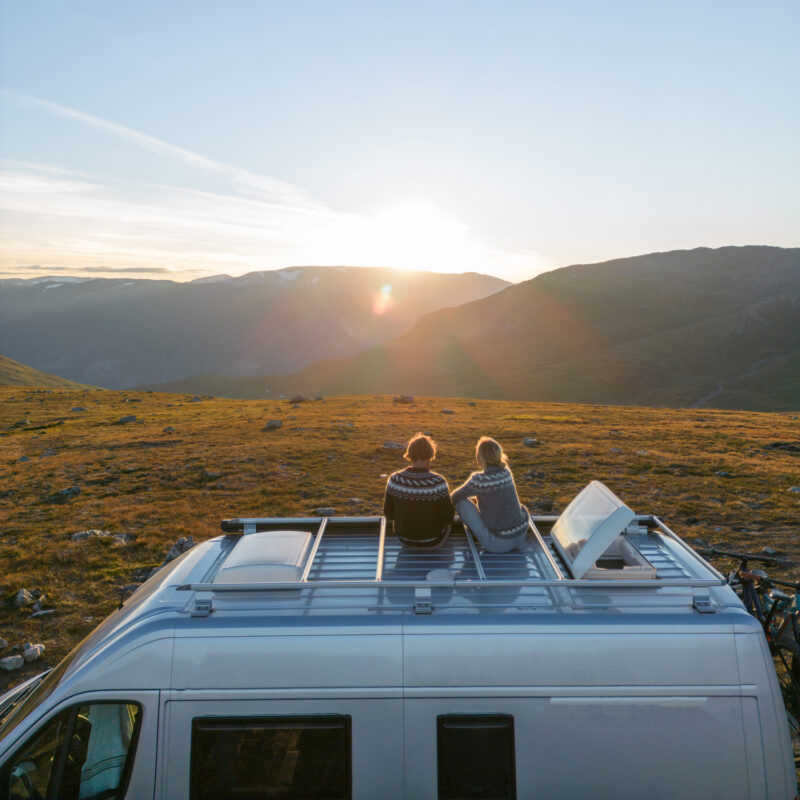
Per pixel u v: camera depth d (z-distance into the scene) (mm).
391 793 4062
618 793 4109
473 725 4094
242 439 30656
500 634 4180
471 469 22453
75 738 4094
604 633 4203
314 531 5871
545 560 5293
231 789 4031
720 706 4152
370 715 4078
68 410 50562
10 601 10984
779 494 18781
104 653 4176
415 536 5430
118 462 25031
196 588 4281
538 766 4098
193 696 4066
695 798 4117
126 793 4023
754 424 39812
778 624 8289
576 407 51188
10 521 16688
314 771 4059
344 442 28984
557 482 20859
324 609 4324
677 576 4938
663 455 25547
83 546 13906
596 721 4117
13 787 3998
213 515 17000
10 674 8594
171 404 54938
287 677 4094
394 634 4172
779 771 4129
